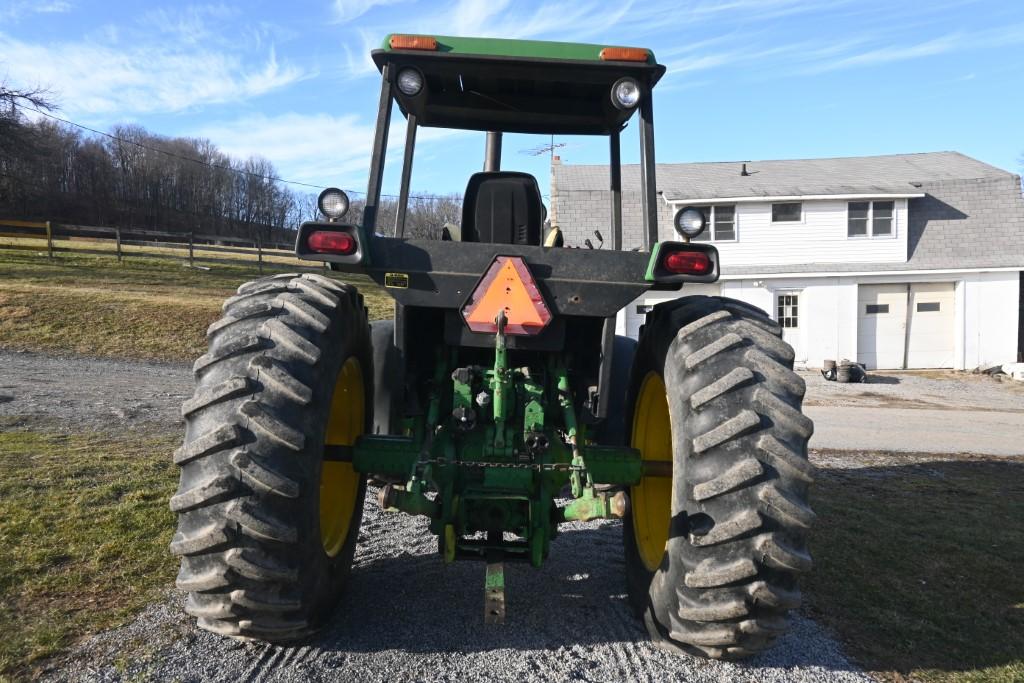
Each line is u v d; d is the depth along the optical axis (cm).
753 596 236
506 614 315
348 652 273
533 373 337
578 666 269
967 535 456
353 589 338
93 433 685
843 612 332
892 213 2114
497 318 284
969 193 2211
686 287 2086
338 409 327
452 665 266
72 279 2036
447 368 335
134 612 298
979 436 1028
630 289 289
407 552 392
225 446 227
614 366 438
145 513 418
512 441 300
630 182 1526
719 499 239
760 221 2122
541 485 297
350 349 290
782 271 2075
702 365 256
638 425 355
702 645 252
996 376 1969
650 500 333
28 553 352
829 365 1916
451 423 317
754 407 244
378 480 373
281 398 234
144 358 1347
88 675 248
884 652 292
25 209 5303
